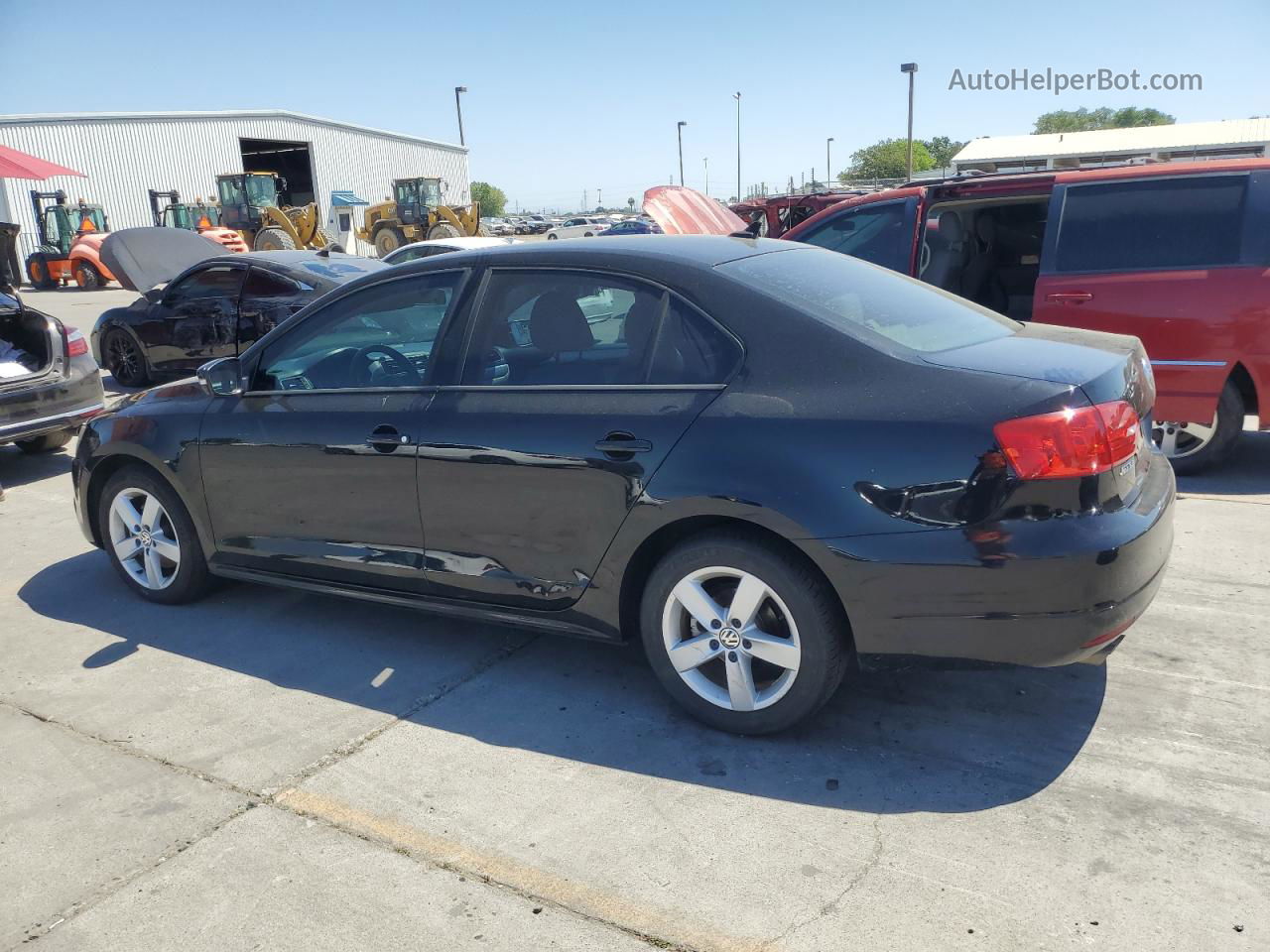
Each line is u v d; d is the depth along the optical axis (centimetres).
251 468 411
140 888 265
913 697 346
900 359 296
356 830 286
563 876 262
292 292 908
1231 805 277
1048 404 274
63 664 407
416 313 378
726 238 379
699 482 303
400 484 369
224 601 469
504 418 343
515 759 320
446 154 5334
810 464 290
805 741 321
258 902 257
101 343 1066
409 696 366
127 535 473
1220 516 522
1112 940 229
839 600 301
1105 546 273
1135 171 570
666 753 319
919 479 279
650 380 323
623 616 337
